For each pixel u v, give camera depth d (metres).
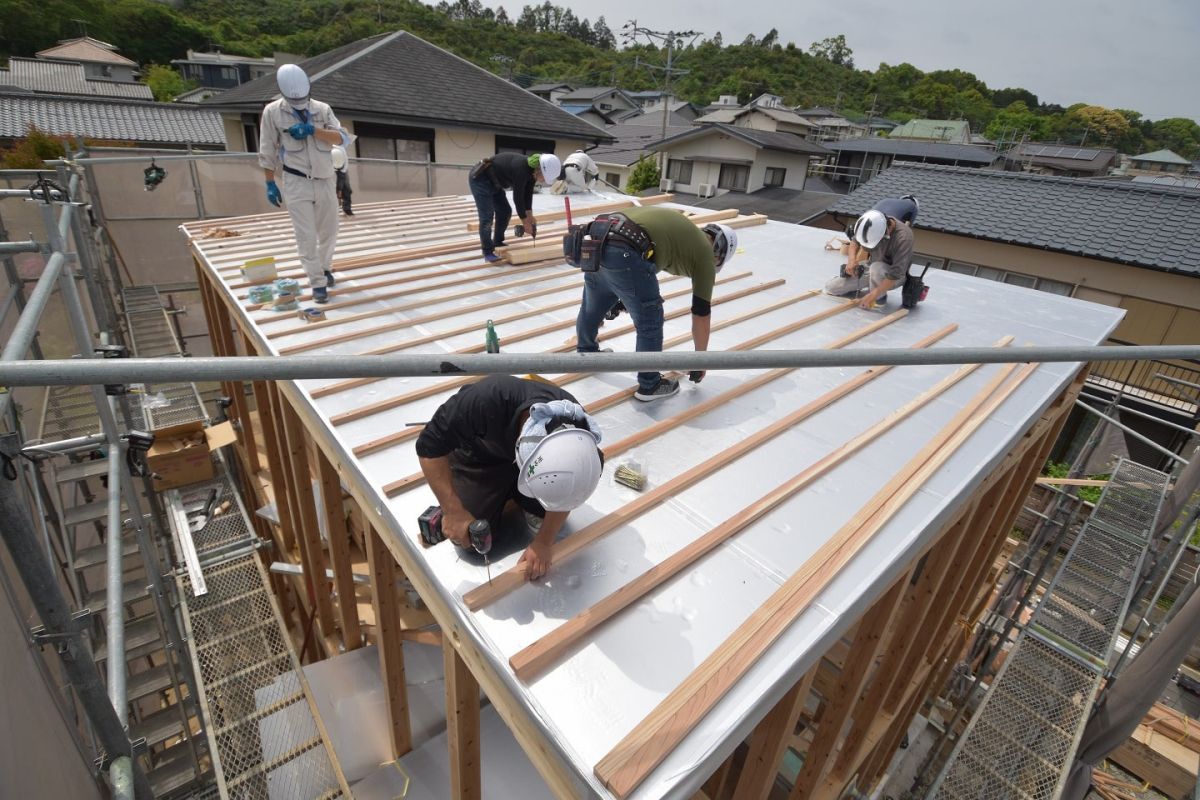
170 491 5.92
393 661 3.23
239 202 10.23
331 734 3.66
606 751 1.54
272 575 6.45
